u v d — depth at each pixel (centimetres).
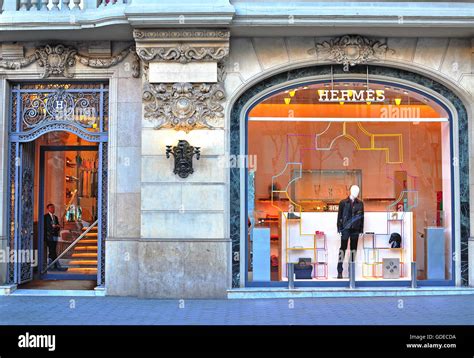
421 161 1130
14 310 955
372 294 1080
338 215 1115
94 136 1128
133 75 1101
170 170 1059
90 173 1170
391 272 1112
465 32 1061
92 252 1177
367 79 1112
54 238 1199
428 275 1116
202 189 1055
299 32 1059
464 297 1058
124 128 1102
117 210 1098
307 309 954
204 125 1059
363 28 1041
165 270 1052
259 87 1105
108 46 1105
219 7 1003
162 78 1059
